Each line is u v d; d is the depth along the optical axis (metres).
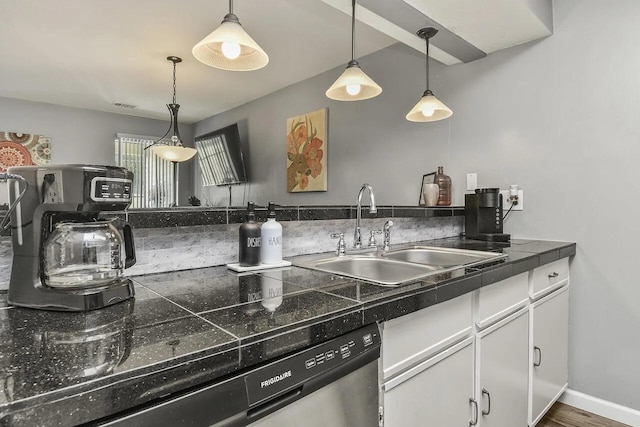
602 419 1.81
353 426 0.80
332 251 1.64
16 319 0.71
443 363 1.11
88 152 4.09
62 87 3.52
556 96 1.95
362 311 0.82
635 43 1.72
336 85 1.57
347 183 3.04
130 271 1.11
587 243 1.87
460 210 2.24
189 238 1.22
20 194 0.76
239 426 0.60
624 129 1.75
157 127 4.59
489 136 2.21
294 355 0.69
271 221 1.29
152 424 0.50
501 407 1.39
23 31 2.49
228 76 3.31
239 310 0.77
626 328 1.76
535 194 2.03
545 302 1.69
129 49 2.78
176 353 0.55
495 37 1.99
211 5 2.18
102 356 0.54
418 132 2.55
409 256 1.75
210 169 4.33
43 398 0.43
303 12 2.25
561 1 1.93
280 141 3.66
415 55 2.56
